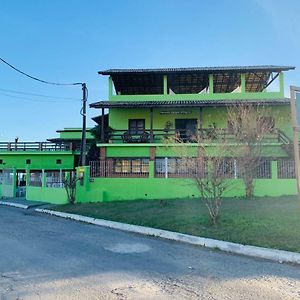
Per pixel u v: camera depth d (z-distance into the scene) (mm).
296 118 10094
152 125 26484
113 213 14414
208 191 11453
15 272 6441
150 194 20531
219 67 27109
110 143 26484
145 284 5719
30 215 16266
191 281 5891
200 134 22578
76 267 6770
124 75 27828
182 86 30859
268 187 20141
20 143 37719
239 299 5043
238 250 8094
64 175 21953
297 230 9352
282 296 5164
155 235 10391
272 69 26734
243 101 25344
